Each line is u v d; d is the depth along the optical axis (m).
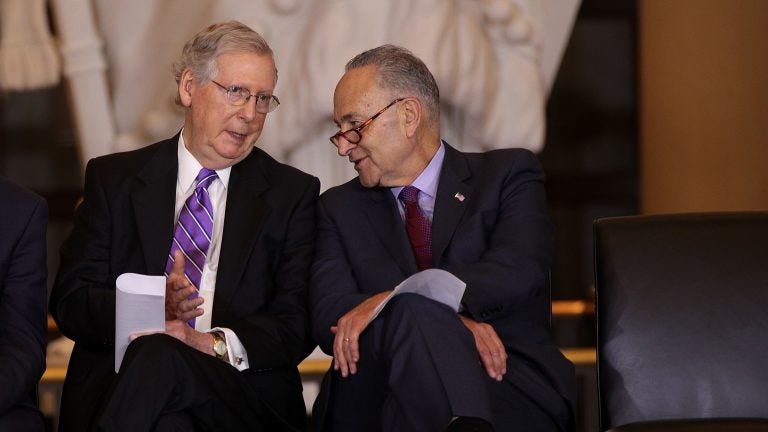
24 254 6.77
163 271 7.26
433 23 11.49
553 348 7.35
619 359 6.55
